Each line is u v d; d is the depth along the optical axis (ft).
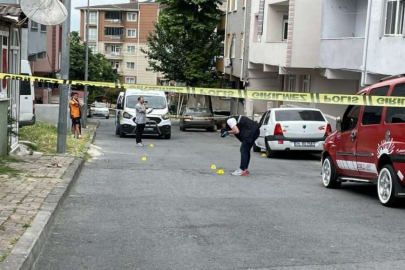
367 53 71.56
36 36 108.88
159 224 28.76
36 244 22.58
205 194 38.14
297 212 32.32
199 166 55.16
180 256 23.13
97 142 82.74
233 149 80.12
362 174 38.37
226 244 25.03
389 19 66.74
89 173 47.06
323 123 65.41
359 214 32.04
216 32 173.58
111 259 22.65
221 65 165.27
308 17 93.50
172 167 53.42
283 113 66.59
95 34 325.42
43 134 68.23
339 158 40.81
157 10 320.09
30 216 26.99
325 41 85.46
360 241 25.64
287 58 95.35
